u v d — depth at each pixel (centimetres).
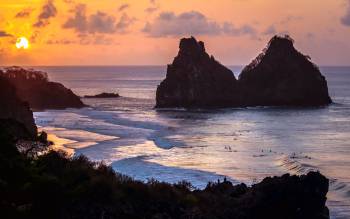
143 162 6262
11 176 3173
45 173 3200
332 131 9981
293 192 3222
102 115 12600
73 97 15400
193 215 3083
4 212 2858
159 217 3025
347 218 4091
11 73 14900
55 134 8650
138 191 3169
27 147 4744
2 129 4138
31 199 2950
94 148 7188
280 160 6544
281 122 11525
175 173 5638
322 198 3291
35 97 14788
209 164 6238
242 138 8756
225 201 3275
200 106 15312
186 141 8219
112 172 3541
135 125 10400
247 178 5444
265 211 3198
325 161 6631
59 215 2923
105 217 2942
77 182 3178
